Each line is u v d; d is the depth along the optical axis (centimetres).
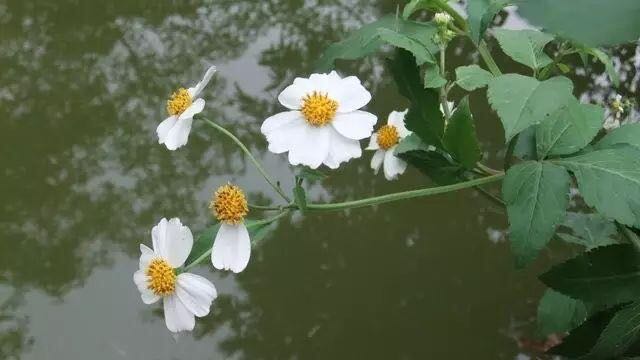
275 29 103
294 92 45
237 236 45
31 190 86
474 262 76
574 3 37
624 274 43
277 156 85
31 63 102
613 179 41
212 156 86
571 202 69
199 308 45
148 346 72
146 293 46
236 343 72
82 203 84
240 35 103
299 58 97
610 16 36
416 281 75
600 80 84
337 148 45
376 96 87
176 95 48
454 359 69
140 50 103
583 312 52
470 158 44
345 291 75
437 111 44
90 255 80
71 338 73
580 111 42
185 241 45
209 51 101
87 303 76
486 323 71
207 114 90
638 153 42
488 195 46
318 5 107
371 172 83
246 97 92
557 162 42
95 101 96
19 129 93
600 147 44
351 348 71
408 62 44
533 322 70
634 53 86
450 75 87
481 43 46
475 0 41
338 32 101
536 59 45
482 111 85
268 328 73
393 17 47
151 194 84
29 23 109
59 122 93
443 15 46
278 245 79
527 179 42
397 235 79
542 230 41
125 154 89
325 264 77
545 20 37
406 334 71
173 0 112
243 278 77
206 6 110
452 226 79
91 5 112
